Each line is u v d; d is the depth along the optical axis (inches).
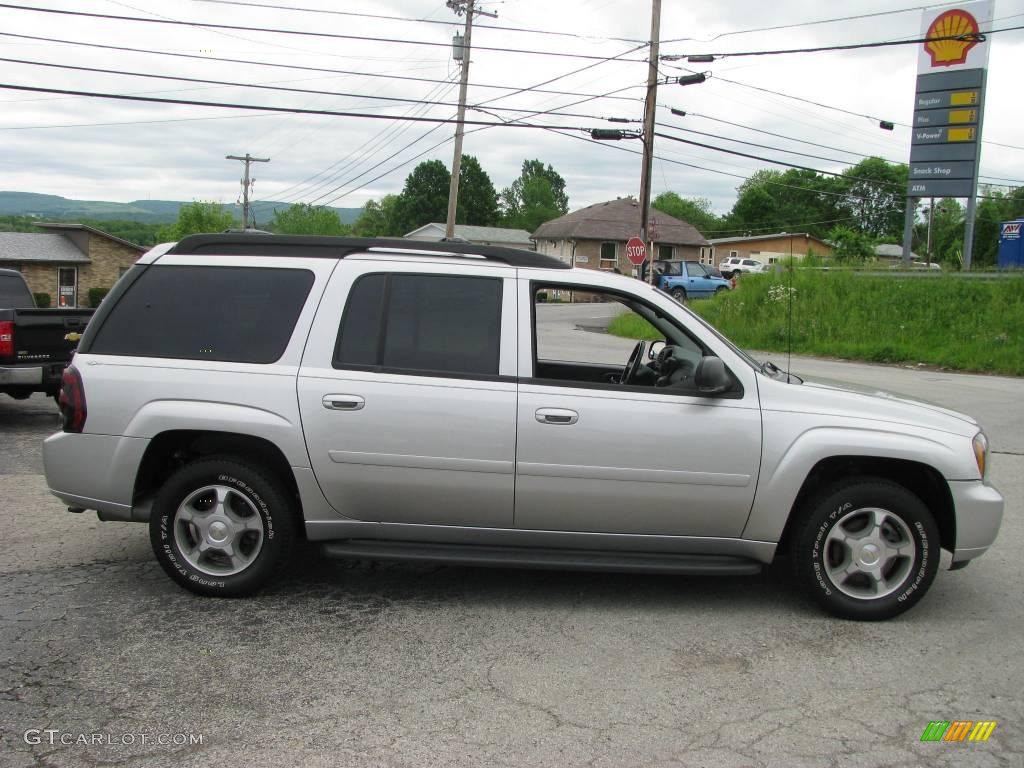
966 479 175.8
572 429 172.9
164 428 176.9
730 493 174.6
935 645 167.5
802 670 155.3
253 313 182.2
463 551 179.0
